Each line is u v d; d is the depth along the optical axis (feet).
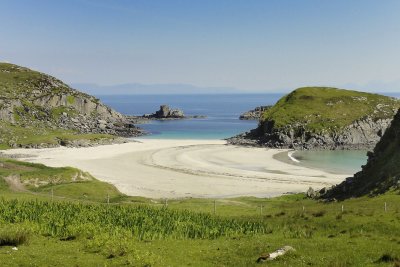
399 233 125.08
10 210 156.46
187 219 161.58
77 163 445.78
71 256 103.60
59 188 267.59
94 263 98.17
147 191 322.14
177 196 305.94
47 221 142.92
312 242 118.11
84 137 619.67
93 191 273.54
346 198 235.40
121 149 556.10
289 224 154.10
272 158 504.43
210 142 640.99
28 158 473.67
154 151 539.70
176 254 110.42
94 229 132.77
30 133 629.92
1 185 257.75
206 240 132.87
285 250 106.01
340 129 636.48
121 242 115.14
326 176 394.11
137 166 432.66
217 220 161.89
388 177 223.30
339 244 112.88
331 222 147.33
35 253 104.17
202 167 431.84
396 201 179.52
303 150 583.99
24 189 265.75
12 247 108.78
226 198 285.02
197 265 99.66
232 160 482.28
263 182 363.56
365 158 512.63
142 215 161.07
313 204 232.53
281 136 622.95
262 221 161.89
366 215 151.94
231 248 117.08
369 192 223.92
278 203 252.62
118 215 159.74
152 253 106.11
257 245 118.52
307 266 93.61
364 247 107.96
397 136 258.57
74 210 167.43
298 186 349.20
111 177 374.63
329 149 594.65
